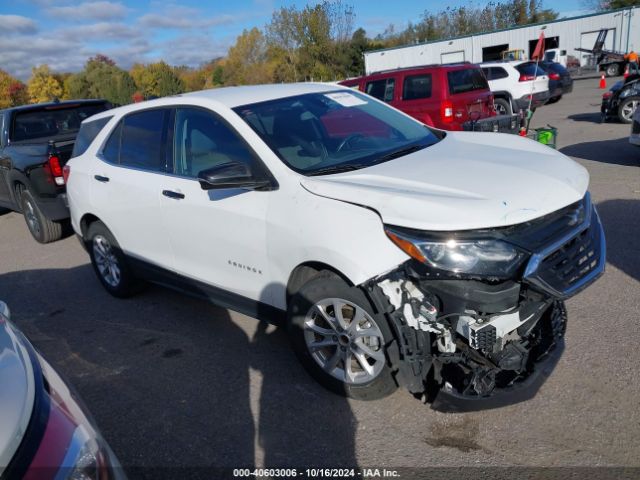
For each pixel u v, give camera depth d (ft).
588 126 40.40
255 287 11.54
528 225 8.67
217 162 11.91
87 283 18.95
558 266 8.80
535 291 8.73
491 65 51.75
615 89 39.78
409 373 9.34
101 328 15.17
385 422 9.96
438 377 9.43
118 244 15.65
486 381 9.00
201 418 10.68
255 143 11.21
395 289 9.19
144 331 14.69
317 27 146.30
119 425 10.75
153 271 14.61
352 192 9.54
